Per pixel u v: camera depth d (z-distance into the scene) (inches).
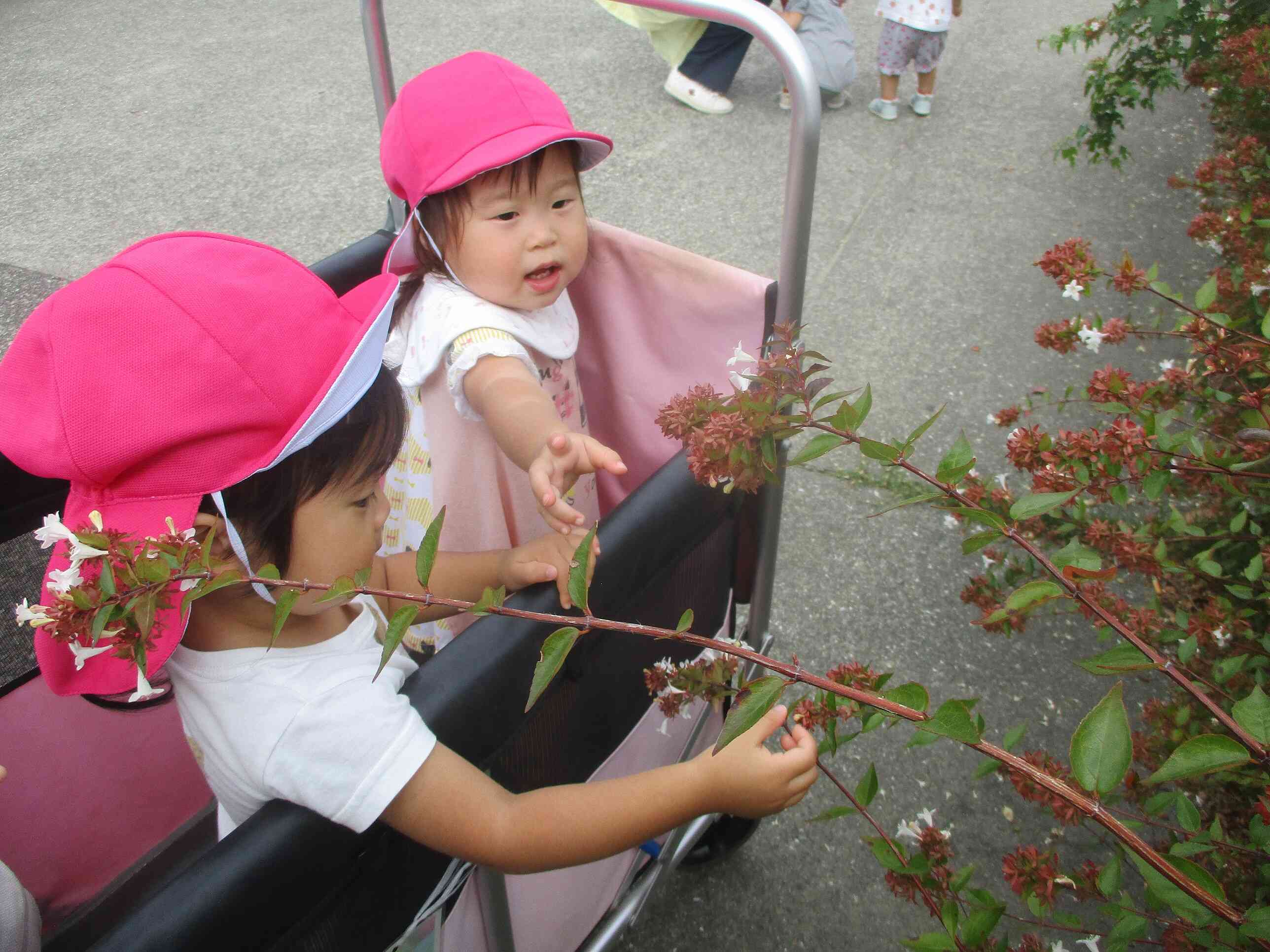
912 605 84.9
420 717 31.5
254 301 31.9
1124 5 99.2
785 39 42.1
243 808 35.0
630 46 176.7
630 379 59.3
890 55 148.9
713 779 33.6
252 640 34.7
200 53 177.3
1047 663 79.7
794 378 31.5
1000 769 40.0
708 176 141.8
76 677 34.0
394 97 59.6
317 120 155.7
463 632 33.8
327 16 189.9
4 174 144.0
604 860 51.9
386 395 35.3
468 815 31.2
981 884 65.5
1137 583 84.0
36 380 31.0
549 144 48.2
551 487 37.8
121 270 31.2
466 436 54.7
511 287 51.7
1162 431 43.9
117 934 24.8
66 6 197.2
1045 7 187.6
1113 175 139.3
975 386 106.0
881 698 26.4
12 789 47.7
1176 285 118.3
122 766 50.7
